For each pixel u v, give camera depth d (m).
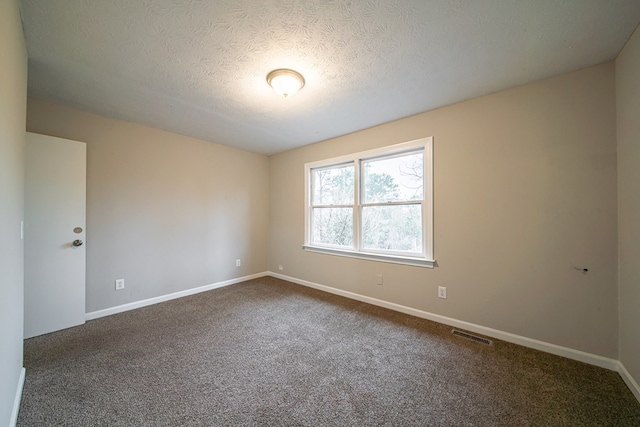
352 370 1.81
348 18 1.44
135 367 1.83
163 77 2.05
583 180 1.92
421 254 2.77
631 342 1.61
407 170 2.93
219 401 1.50
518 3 1.33
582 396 1.54
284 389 1.61
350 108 2.62
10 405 1.27
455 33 1.56
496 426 1.33
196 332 2.38
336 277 3.55
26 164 2.23
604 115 1.84
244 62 1.86
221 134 3.46
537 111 2.09
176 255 3.40
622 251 1.73
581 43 1.64
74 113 2.61
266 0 1.31
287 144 3.94
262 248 4.55
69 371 1.77
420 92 2.29
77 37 1.59
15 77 1.33
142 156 3.10
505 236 2.24
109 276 2.83
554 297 2.02
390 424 1.35
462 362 1.91
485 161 2.34
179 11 1.39
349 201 3.51
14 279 1.38
